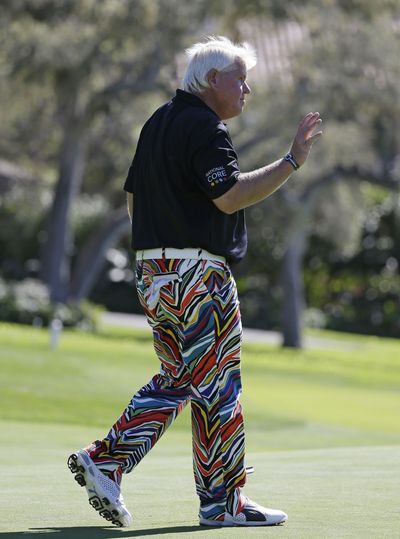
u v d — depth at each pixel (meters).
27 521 11.80
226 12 72.81
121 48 71.06
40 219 100.06
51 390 40.91
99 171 90.69
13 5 69.38
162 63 71.19
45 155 92.12
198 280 11.55
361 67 71.94
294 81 72.75
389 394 54.88
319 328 114.50
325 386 56.59
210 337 11.62
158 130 11.74
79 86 71.44
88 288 79.88
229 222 11.69
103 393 41.53
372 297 116.25
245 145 74.00
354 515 12.01
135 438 11.70
